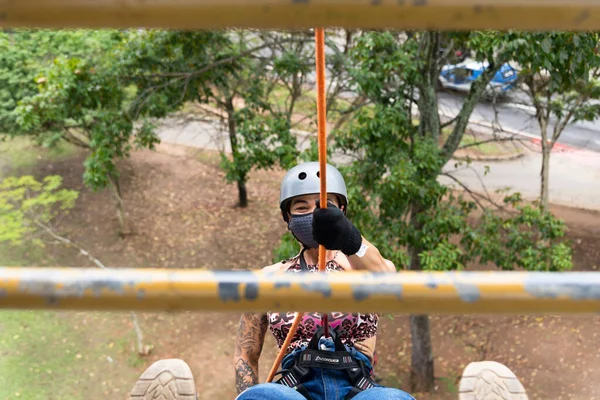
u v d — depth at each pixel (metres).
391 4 0.85
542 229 11.81
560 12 0.85
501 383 3.10
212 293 1.05
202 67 13.16
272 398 2.54
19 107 11.66
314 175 3.04
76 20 0.87
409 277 1.05
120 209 19.97
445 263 10.29
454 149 11.90
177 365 3.27
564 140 23.47
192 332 16.98
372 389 2.60
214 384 15.38
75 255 19.47
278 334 3.01
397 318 17.25
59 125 15.67
